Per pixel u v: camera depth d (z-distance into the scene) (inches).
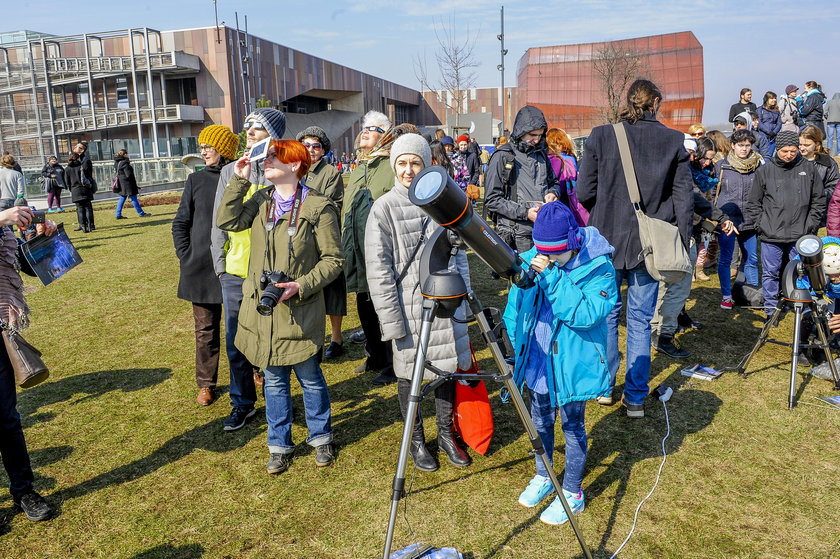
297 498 127.5
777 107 442.6
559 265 111.7
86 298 299.7
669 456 138.6
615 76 1326.3
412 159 133.3
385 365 193.9
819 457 136.0
